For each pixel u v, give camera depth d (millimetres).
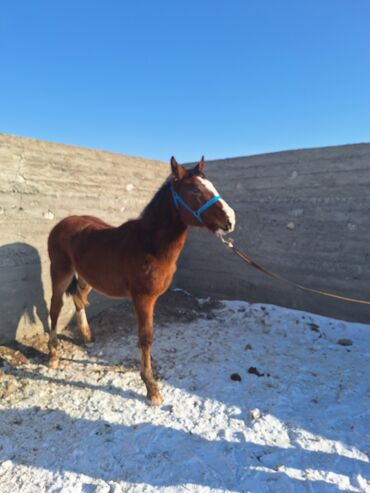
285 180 5801
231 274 6566
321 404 3174
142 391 3336
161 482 2230
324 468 2369
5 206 4043
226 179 6531
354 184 5105
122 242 3258
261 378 3623
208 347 4383
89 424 2818
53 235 3945
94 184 5254
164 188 3086
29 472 2297
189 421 2871
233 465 2381
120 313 5516
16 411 2969
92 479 2246
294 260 5793
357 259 5160
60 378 3555
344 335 4816
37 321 4520
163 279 3127
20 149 4145
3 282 4074
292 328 5000
